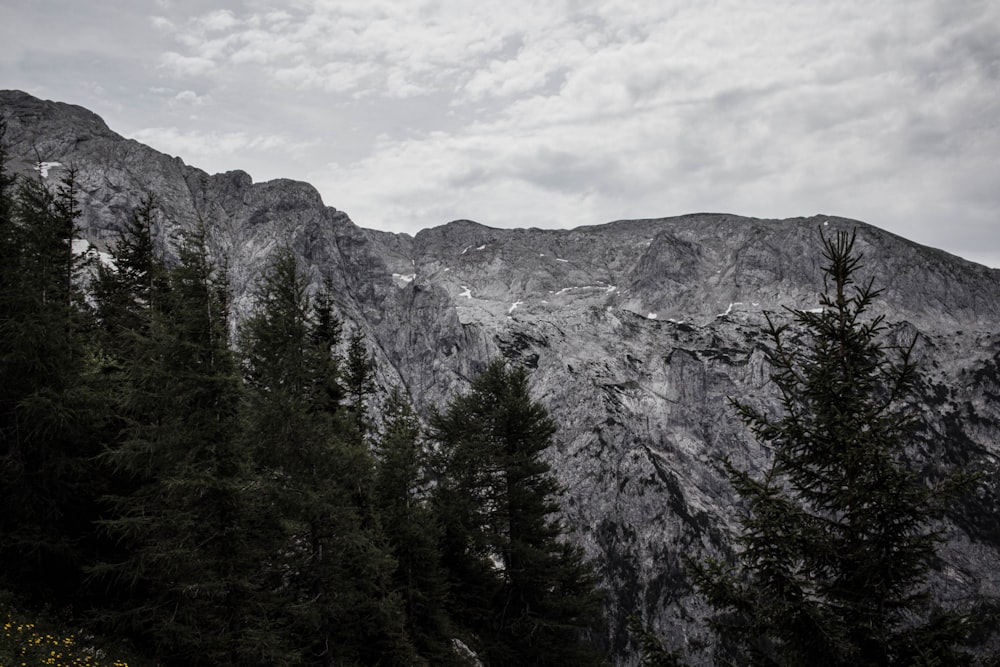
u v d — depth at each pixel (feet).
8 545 59.57
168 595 61.82
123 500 60.29
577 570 112.27
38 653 51.21
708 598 38.96
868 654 36.70
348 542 63.31
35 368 61.72
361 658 79.36
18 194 67.51
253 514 60.44
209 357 61.98
